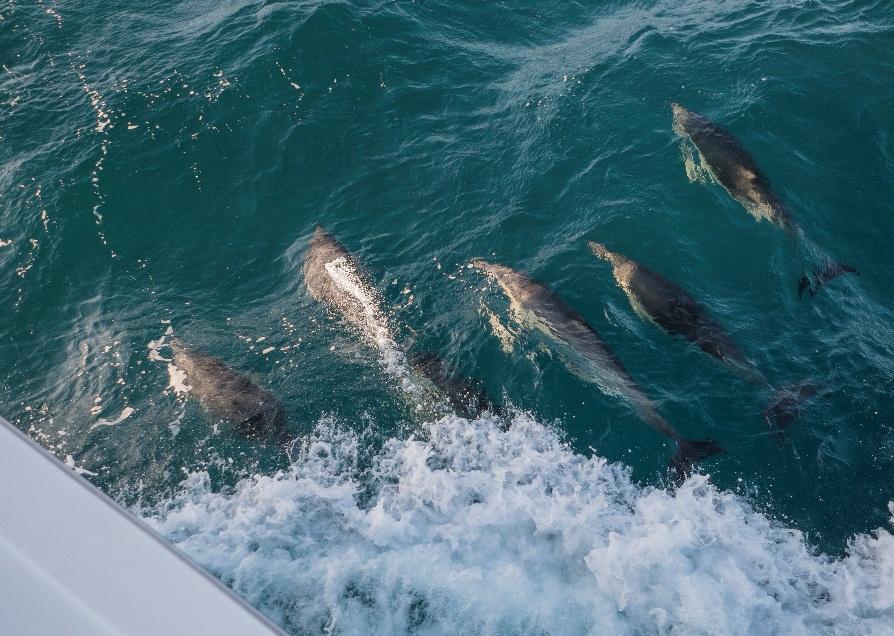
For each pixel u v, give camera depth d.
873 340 9.56
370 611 6.61
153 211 11.25
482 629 6.48
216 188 11.58
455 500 7.78
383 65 13.52
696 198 11.30
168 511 7.89
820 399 8.86
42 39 13.62
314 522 7.56
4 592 2.47
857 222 11.14
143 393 9.13
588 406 8.80
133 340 9.73
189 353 9.56
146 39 13.73
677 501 7.88
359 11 14.38
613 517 7.63
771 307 9.91
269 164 11.91
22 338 9.79
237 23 13.98
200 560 7.06
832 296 10.09
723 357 9.26
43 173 11.52
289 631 6.47
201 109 12.44
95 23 14.05
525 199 11.45
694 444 8.45
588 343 9.38
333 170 11.91
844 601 7.11
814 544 7.62
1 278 10.39
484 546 7.27
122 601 2.53
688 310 9.74
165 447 8.55
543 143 12.36
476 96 13.29
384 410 8.84
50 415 8.96
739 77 13.50
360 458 8.35
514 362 9.23
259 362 9.42
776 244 10.68
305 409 8.88
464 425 8.63
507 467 8.16
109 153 11.81
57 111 12.39
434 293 10.12
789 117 12.67
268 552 7.19
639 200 11.30
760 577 7.19
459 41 14.49
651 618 6.67
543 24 15.47
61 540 2.65
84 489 2.83
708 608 6.76
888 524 7.81
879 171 11.84
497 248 10.74
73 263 10.62
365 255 10.65
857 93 13.02
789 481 8.15
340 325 9.81
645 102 13.12
